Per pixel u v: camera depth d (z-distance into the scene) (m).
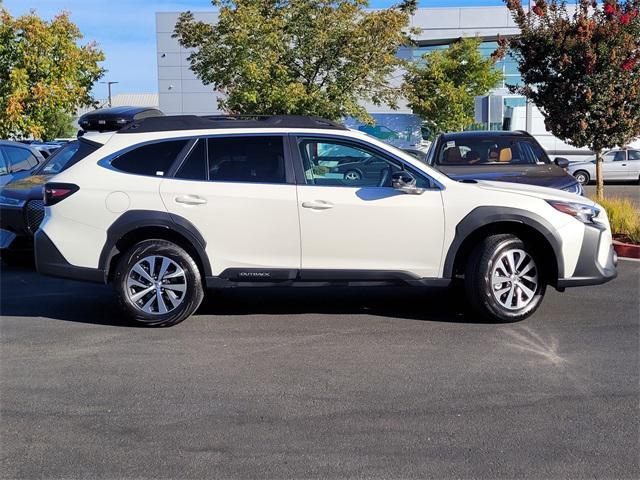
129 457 4.09
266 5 19.97
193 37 20.14
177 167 6.63
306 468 3.93
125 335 6.46
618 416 4.59
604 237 6.73
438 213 6.52
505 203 6.50
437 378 5.28
